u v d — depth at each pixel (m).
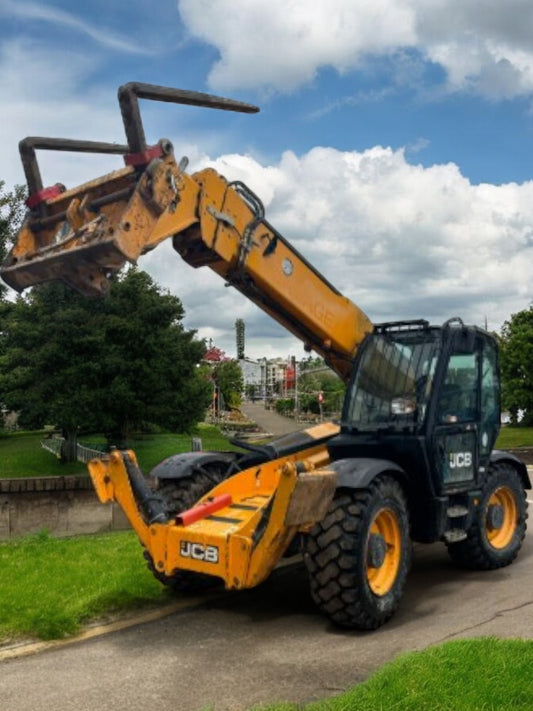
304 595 6.39
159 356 19.16
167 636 5.24
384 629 5.43
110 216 5.19
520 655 4.04
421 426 6.31
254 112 5.75
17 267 5.19
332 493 5.23
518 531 7.70
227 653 4.87
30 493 10.11
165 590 6.23
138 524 5.63
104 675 4.46
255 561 5.11
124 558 6.97
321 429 7.15
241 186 6.21
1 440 32.31
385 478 5.75
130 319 19.02
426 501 6.39
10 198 14.16
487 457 7.33
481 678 3.73
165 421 19.58
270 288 6.45
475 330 7.03
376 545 5.48
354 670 4.50
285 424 66.38
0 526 9.91
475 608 5.89
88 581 6.16
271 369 135.12
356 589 5.25
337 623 5.38
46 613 5.34
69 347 18.73
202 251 6.01
